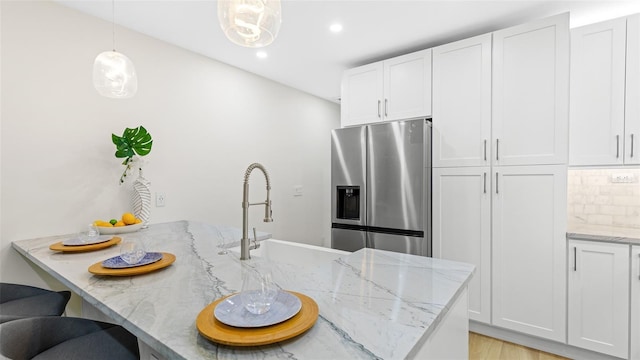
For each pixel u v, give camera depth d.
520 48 2.24
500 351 2.24
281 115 3.85
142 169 2.54
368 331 0.83
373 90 2.97
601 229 2.29
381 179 2.71
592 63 2.21
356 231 2.86
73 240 1.87
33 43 2.01
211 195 3.05
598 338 2.01
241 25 1.19
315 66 3.25
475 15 2.25
